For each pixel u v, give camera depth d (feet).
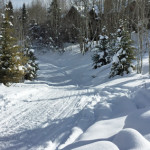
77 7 116.88
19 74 42.88
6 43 42.24
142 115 10.52
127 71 46.62
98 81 51.57
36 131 12.52
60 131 12.30
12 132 12.50
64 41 143.23
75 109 17.66
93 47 109.50
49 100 22.91
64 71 88.02
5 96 23.84
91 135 10.45
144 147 6.93
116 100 19.19
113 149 6.83
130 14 80.48
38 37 147.43
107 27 95.91
